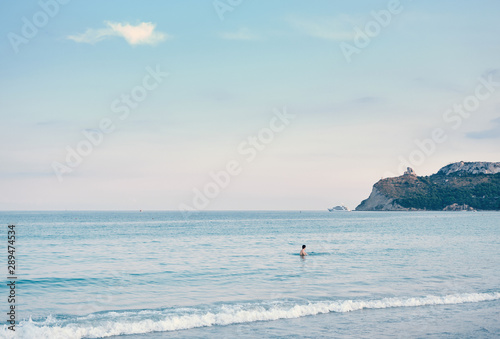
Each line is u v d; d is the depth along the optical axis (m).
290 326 16.08
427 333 15.27
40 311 17.88
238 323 16.48
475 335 15.12
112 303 19.33
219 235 71.38
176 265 31.95
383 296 20.80
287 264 32.47
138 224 125.94
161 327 15.70
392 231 80.75
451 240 57.12
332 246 48.41
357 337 14.77
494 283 24.11
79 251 43.47
